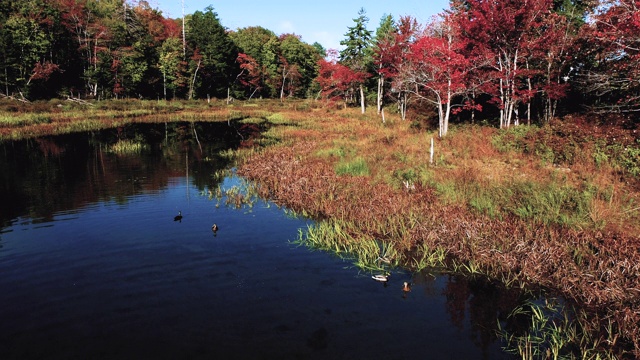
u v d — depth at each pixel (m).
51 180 16.84
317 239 10.28
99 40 57.94
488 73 22.17
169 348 5.91
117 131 33.72
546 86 20.56
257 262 9.01
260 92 82.25
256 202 13.89
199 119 45.56
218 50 70.81
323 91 56.00
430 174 14.80
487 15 20.45
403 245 9.96
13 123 33.19
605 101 21.20
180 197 14.41
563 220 10.30
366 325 6.60
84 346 5.93
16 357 5.64
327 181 15.27
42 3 51.56
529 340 6.25
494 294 7.75
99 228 11.07
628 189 11.77
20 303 7.12
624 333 6.29
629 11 15.49
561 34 20.64
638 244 8.73
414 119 34.50
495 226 10.23
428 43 22.73
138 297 7.38
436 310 7.13
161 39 73.94
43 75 48.56
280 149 23.23
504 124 22.95
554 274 8.16
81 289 7.65
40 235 10.50
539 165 14.85
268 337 6.21
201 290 7.67
